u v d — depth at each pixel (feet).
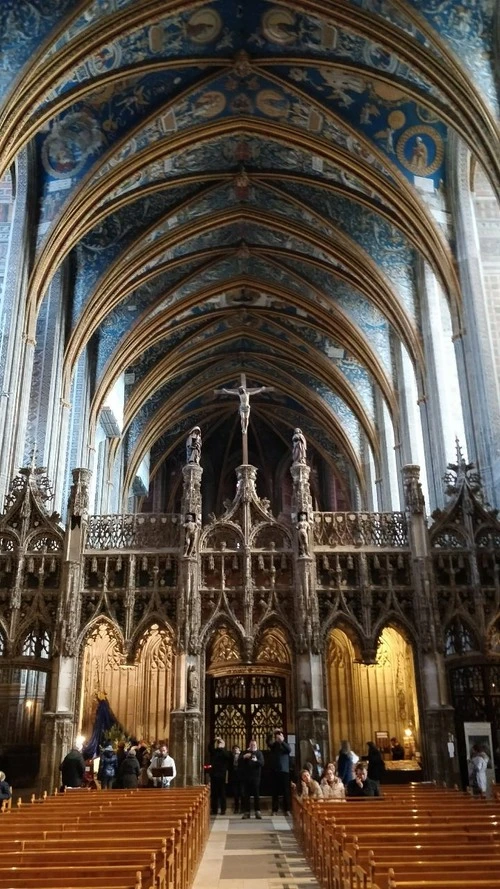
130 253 100.37
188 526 73.41
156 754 61.67
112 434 124.67
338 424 142.10
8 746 74.74
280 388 147.13
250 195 101.40
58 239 85.30
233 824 61.77
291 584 73.15
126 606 71.72
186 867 34.55
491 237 84.79
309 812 42.57
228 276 119.24
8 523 73.77
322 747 67.05
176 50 77.20
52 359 93.81
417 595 71.56
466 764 67.82
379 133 83.30
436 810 36.76
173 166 92.79
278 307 126.21
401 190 85.05
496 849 23.91
